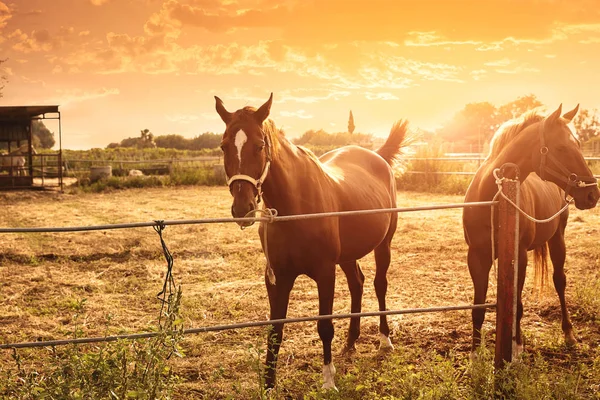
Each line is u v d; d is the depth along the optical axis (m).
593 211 12.55
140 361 2.91
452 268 7.84
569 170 4.08
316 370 4.37
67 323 5.74
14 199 18.78
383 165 5.73
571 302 5.89
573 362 4.39
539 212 4.59
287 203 3.88
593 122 48.94
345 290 6.96
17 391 2.79
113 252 9.27
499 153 4.43
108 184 23.17
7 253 9.20
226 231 11.38
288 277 4.05
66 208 16.25
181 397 3.91
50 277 7.71
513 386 3.54
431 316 5.65
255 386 3.91
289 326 5.52
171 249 9.48
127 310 6.16
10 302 6.52
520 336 4.32
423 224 11.55
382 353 4.76
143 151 45.25
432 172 18.52
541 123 4.21
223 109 3.82
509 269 3.77
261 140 3.62
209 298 6.57
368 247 4.80
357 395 3.53
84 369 2.76
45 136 87.50
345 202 4.46
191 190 22.08
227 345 5.01
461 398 3.52
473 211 4.38
